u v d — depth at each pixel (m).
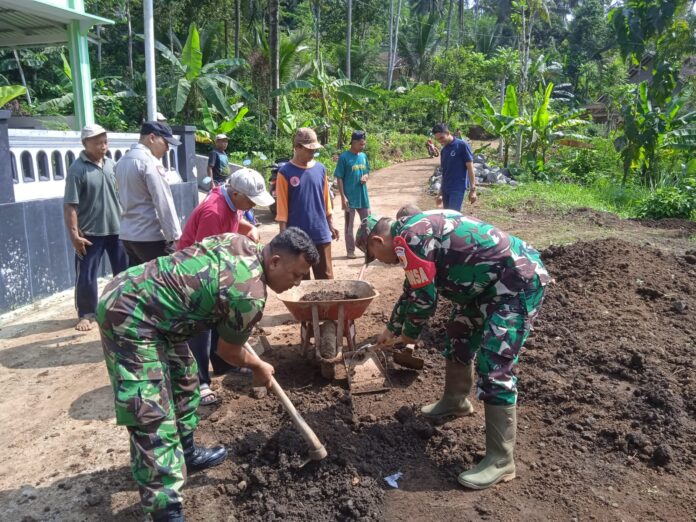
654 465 3.30
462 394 3.85
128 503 3.11
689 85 21.20
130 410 2.53
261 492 3.12
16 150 6.47
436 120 38.28
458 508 3.02
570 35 57.56
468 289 3.20
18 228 6.23
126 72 26.84
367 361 4.34
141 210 4.82
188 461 3.27
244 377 4.55
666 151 17.28
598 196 15.23
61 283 6.96
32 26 10.37
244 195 3.91
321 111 26.02
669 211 12.34
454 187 8.02
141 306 2.56
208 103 20.66
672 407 3.72
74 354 5.08
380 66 45.12
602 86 39.31
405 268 3.14
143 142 4.82
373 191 16.98
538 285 3.17
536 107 20.03
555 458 3.41
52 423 3.93
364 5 41.88
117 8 27.89
